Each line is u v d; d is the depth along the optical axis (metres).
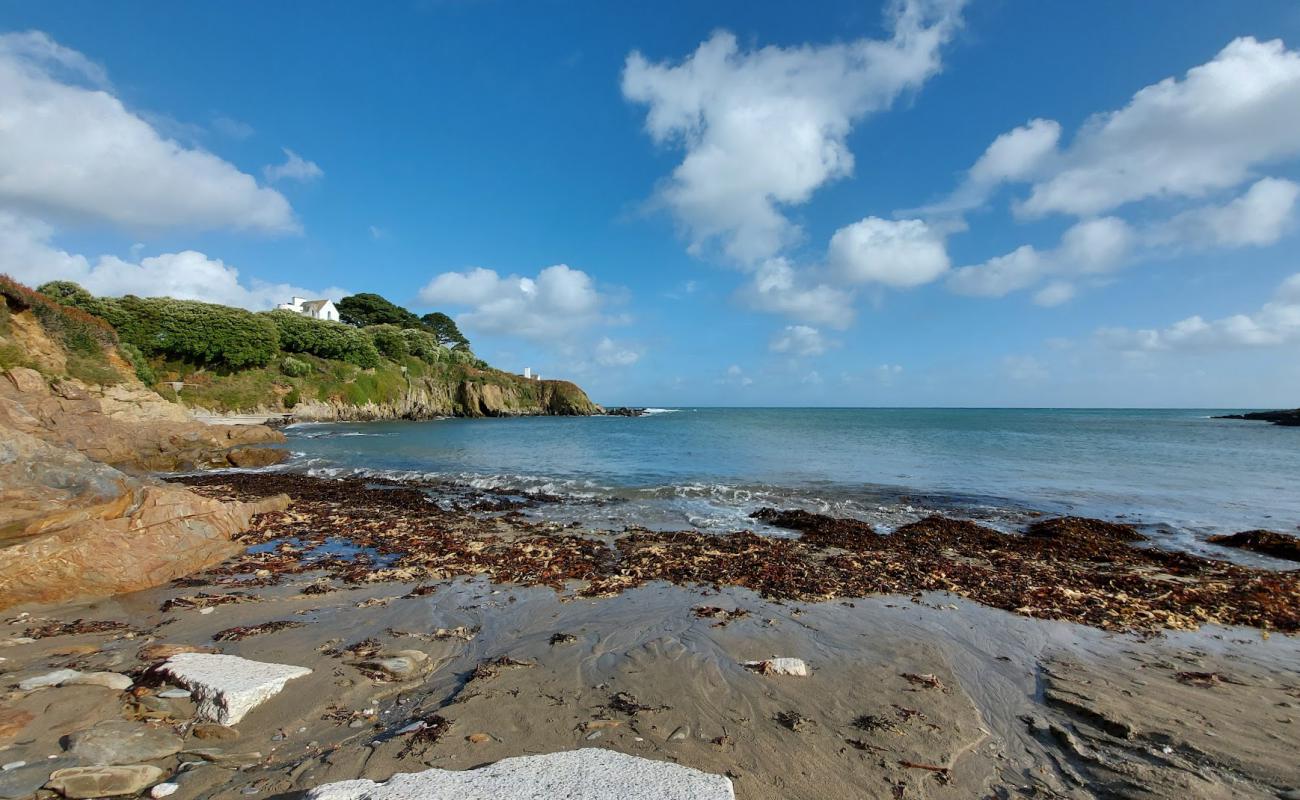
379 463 28.53
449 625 7.62
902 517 15.66
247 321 67.19
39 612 7.79
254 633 7.15
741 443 40.75
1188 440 45.12
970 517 15.76
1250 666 6.68
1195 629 7.90
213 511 12.04
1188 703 5.69
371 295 115.25
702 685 5.89
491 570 10.34
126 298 61.84
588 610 8.34
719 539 12.77
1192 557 11.79
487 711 5.19
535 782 3.71
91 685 5.23
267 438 38.41
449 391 99.12
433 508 16.72
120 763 4.08
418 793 3.54
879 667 6.46
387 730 4.86
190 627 7.37
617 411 128.00
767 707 5.45
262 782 3.99
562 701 5.45
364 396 78.44
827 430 59.81
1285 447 38.16
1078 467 26.02
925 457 30.22
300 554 11.40
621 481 21.62
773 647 7.01
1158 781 4.33
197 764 4.19
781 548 12.09
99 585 8.66
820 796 4.10
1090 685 6.07
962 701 5.68
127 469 24.64
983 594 9.34
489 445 39.34
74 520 9.10
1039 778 4.41
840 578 10.09
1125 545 12.76
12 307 32.22
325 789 3.57
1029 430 60.25
